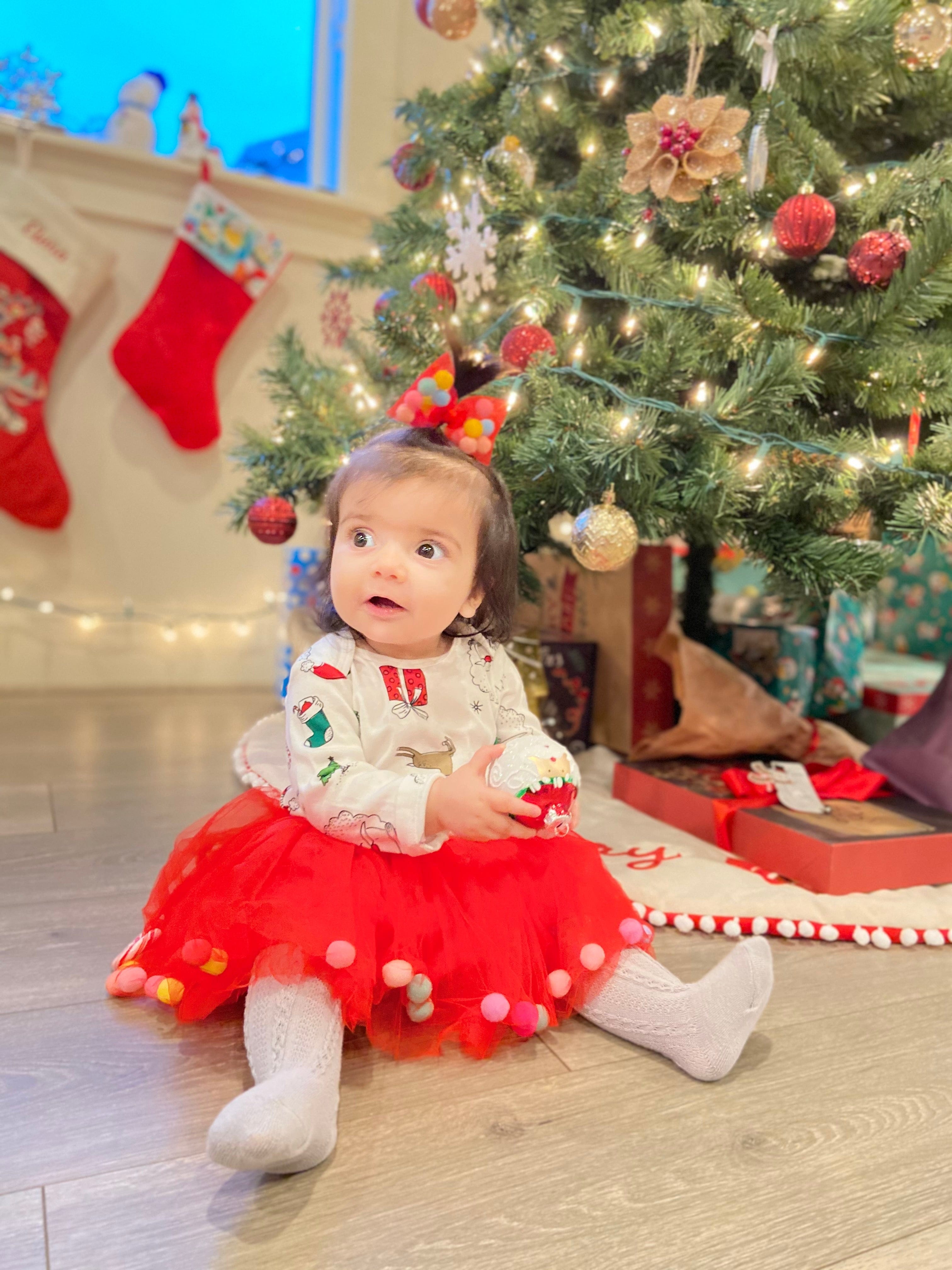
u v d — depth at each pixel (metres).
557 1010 0.80
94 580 2.12
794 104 1.15
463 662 0.85
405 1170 0.59
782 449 1.09
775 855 1.11
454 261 1.23
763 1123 0.66
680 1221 0.56
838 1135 0.65
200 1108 0.65
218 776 1.46
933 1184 0.60
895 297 1.05
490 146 1.40
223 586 2.25
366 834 0.72
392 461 0.77
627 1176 0.60
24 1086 0.66
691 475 1.06
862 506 1.19
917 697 1.73
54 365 2.02
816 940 0.98
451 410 0.83
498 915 0.76
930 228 1.02
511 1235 0.54
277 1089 0.57
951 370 1.08
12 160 1.92
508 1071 0.72
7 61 1.90
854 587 1.13
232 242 2.05
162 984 0.76
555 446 1.01
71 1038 0.73
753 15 1.08
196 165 2.07
